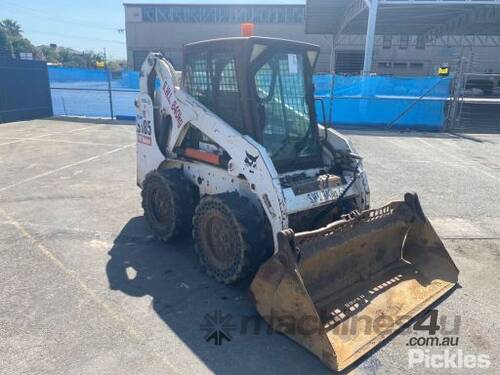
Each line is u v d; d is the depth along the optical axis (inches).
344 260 144.9
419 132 588.4
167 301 149.2
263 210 152.2
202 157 175.6
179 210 183.2
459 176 334.6
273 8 1619.1
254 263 148.6
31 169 334.0
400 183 310.0
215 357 121.3
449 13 805.9
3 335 128.4
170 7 1686.8
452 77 594.6
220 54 160.9
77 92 702.5
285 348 125.4
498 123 637.3
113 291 155.1
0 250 187.5
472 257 188.5
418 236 169.5
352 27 1064.8
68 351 122.0
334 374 115.1
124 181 302.8
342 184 165.3
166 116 192.9
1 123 603.2
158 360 119.4
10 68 611.5
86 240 200.1
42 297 149.8
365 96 612.7
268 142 159.8
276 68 161.0
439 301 149.8
